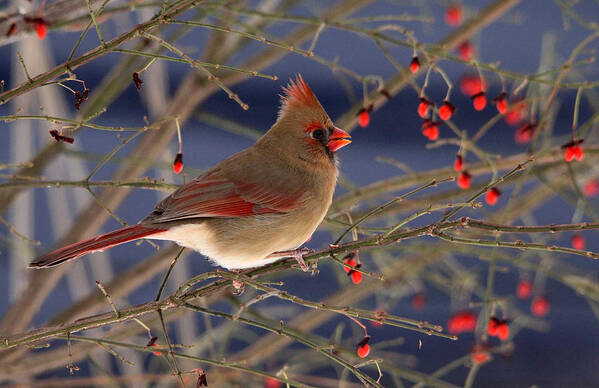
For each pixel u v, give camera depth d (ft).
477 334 30.35
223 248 26.32
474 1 42.29
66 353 30.99
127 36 20.33
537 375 41.04
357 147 45.06
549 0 44.19
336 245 21.74
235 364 20.77
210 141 44.42
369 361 21.45
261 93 44.60
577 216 30.63
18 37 24.45
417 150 44.91
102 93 31.53
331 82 44.39
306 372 39.17
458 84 39.96
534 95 29.89
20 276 34.19
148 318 32.17
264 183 26.71
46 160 30.71
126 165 33.91
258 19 32.83
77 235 33.53
